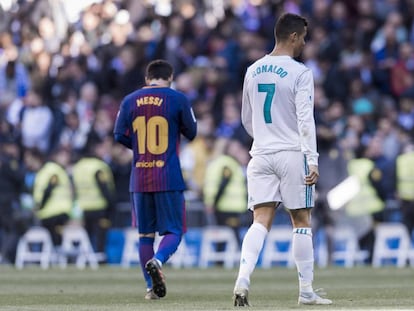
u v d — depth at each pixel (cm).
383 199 5712
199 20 7031
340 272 4703
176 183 2967
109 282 3997
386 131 6091
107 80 6750
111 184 5691
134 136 2989
